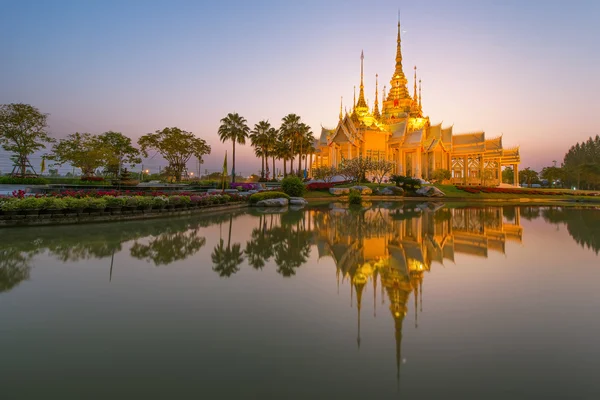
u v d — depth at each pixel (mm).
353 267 8672
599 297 6453
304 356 4203
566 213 28000
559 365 4051
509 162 82375
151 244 11398
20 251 9961
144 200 19297
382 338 4715
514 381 3711
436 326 5109
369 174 64625
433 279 7645
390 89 85750
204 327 5008
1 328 4918
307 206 34781
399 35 84062
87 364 3984
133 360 4086
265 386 3572
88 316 5371
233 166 61594
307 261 9289
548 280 7578
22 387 3537
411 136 72312
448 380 3721
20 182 33094
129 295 6352
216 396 3393
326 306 5898
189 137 59531
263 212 26359
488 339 4703
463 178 77875
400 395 3430
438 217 23062
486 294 6602
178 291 6609
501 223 19578
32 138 37656
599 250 11203
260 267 8547
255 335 4762
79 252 9922
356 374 3816
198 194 26344
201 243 11797
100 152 43406
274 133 74625
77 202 16344
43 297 6207
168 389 3510
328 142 68688
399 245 11906
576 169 95125
